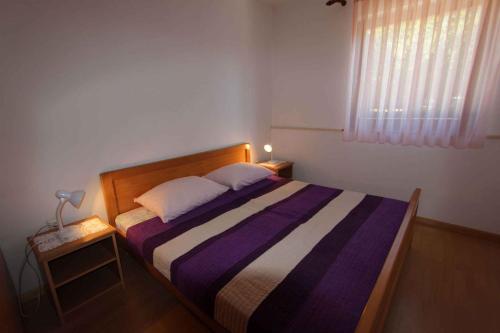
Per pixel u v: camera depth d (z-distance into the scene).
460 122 2.27
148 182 2.24
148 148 2.26
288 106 3.46
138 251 1.71
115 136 2.03
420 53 2.29
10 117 1.55
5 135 1.55
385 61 2.52
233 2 2.77
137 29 2.03
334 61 2.96
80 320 1.62
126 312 1.67
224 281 1.22
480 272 1.98
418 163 2.63
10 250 1.66
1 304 1.09
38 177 1.70
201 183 2.26
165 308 1.70
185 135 2.54
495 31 2.00
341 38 2.86
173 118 2.40
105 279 1.92
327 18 2.91
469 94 2.18
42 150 1.70
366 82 2.65
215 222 1.84
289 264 1.33
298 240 1.56
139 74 2.09
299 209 2.01
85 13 1.75
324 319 0.98
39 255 1.47
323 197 2.24
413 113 2.47
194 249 1.51
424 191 2.65
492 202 2.34
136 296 1.80
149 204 2.00
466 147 2.32
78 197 1.63
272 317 1.01
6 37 1.48
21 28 1.52
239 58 2.96
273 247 1.49
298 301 1.08
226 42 2.77
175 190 2.07
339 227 1.70
